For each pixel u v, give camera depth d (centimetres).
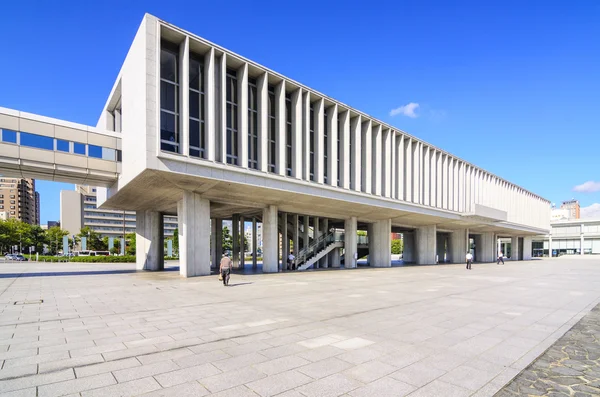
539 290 1600
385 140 3194
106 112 2762
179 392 449
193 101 2020
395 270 3042
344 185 2770
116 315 947
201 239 2214
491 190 5038
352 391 459
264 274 2406
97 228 11725
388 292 1469
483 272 2869
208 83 1994
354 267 3312
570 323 884
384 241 3644
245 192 2269
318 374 517
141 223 3197
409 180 3425
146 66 1745
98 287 1602
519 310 1066
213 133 1958
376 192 3045
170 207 2745
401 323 866
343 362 571
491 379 505
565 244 8688
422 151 3647
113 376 502
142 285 1681
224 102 2017
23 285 1691
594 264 4669
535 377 516
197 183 2009
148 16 1777
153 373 514
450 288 1647
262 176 2183
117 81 2334
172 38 1914
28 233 8181
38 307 1070
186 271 2111
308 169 2481
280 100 2339
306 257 3078
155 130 1747
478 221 4503
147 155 1709
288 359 583
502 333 776
